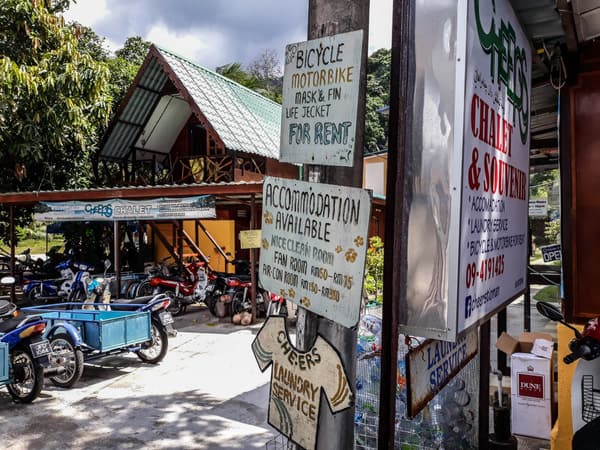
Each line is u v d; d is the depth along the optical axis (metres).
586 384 3.16
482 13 1.92
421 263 1.75
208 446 4.11
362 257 1.60
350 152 1.67
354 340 1.86
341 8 1.77
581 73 3.26
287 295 1.90
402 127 1.72
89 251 14.19
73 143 12.91
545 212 8.99
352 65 1.69
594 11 2.39
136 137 13.55
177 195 9.23
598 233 3.34
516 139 2.57
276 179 1.97
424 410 2.98
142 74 12.32
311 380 1.82
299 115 1.84
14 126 10.94
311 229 1.79
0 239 15.27
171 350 7.07
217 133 11.62
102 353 5.93
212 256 14.20
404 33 1.74
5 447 4.12
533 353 3.97
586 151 3.32
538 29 2.82
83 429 4.46
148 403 5.05
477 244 1.94
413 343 2.79
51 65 10.94
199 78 13.48
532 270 5.61
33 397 5.02
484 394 3.12
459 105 1.69
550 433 3.71
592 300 3.38
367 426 2.94
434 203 1.73
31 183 13.27
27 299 11.68
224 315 9.20
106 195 9.88
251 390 5.42
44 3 11.51
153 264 11.98
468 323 1.85
